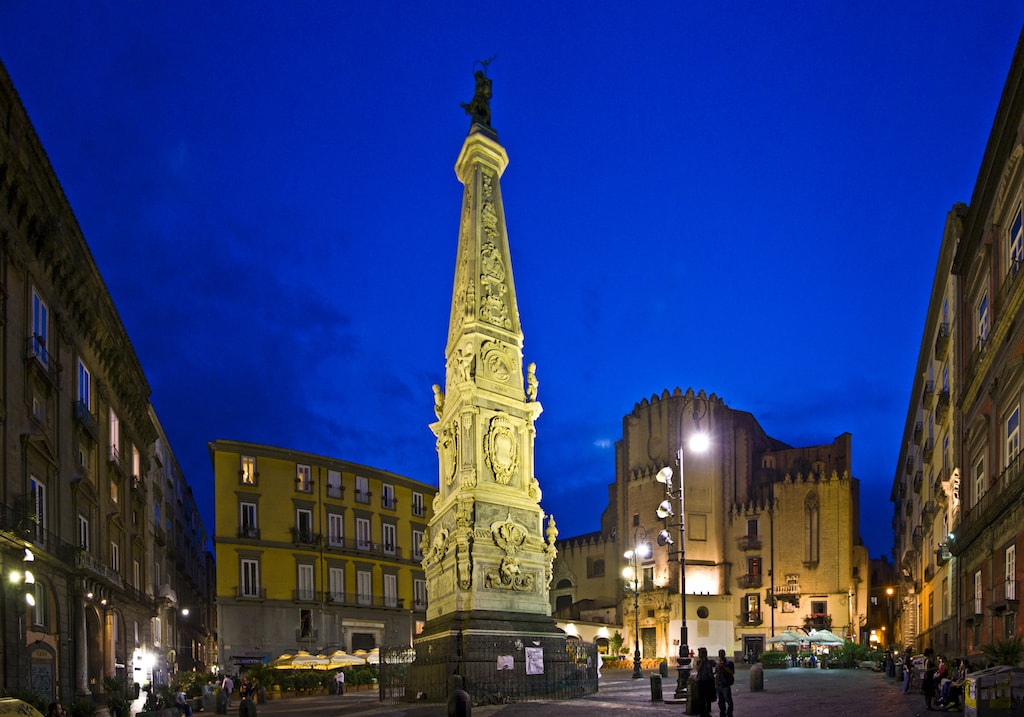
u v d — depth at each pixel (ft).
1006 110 70.33
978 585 82.94
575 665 79.51
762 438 238.48
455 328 89.45
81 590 83.15
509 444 84.07
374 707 75.31
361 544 187.52
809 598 197.88
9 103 69.05
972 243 89.10
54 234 79.87
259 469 175.22
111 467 106.22
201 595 245.86
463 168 95.14
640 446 221.46
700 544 206.90
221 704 93.91
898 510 202.69
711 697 51.62
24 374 73.72
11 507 68.08
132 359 120.98
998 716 44.39
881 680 99.09
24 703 36.27
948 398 106.63
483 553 78.07
